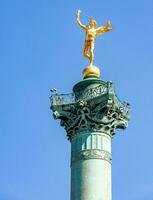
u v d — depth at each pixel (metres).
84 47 66.62
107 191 57.84
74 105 62.16
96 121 60.66
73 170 59.44
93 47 66.38
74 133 61.47
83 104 61.28
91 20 67.38
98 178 57.97
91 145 59.66
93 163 58.69
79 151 59.78
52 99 63.19
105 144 60.22
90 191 57.25
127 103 63.81
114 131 62.00
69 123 62.19
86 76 64.44
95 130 60.59
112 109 61.00
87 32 66.69
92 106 61.34
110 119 61.22
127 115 63.47
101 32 67.19
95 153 59.16
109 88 60.41
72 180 59.00
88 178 57.94
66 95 63.19
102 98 60.81
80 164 59.06
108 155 59.84
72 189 58.47
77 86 63.69
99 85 62.22
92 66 65.00
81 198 57.12
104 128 60.91
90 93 61.91
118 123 62.34
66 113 62.53
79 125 61.06
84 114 61.06
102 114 61.00
